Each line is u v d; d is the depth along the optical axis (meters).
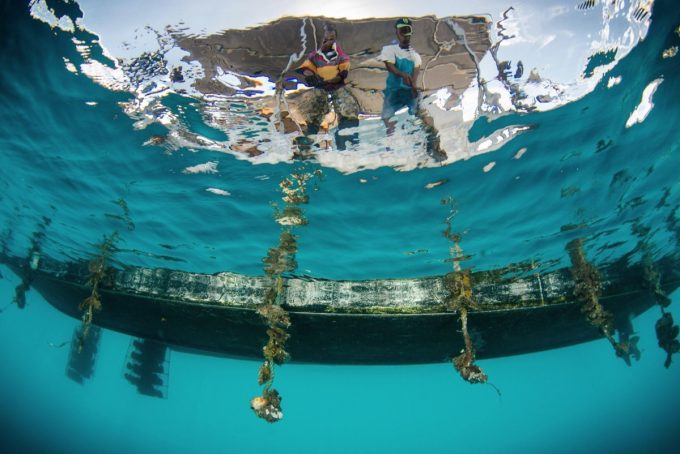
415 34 4.26
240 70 4.62
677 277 8.89
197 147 5.68
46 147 6.04
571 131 5.32
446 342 7.68
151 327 8.12
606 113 5.12
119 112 5.30
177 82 4.82
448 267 7.75
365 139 5.36
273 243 7.41
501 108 4.93
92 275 7.80
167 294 7.37
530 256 7.62
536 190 6.28
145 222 7.32
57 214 7.62
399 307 7.07
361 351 7.82
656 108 5.21
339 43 4.35
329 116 5.05
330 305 7.05
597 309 7.39
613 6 4.11
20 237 8.84
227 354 8.53
